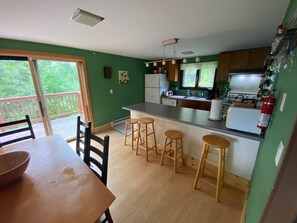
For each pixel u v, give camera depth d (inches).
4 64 102.7
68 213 29.4
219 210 61.7
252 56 130.3
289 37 31.4
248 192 65.9
